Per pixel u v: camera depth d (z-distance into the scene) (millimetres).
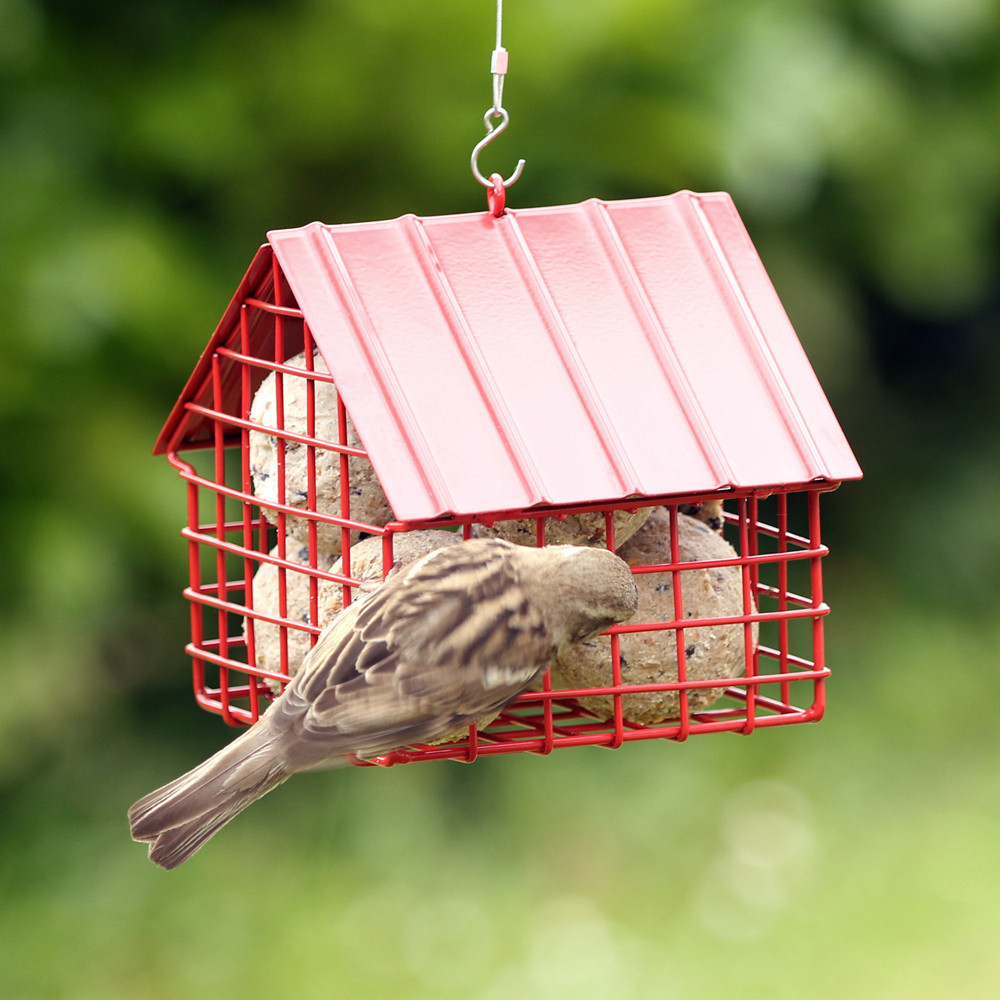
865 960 11242
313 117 11906
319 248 6203
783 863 12555
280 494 6332
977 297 15508
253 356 7000
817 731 14328
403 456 5652
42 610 11422
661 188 12562
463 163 12133
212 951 11555
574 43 11812
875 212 13969
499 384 5953
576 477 5750
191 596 6867
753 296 6531
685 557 6312
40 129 11680
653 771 13625
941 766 13906
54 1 11836
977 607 15680
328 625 5938
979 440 16125
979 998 10773
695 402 6109
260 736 5492
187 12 11969
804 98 12586
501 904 12109
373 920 11812
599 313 6312
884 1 13477
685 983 11023
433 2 11562
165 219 11945
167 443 7254
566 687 6363
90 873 12391
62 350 11047
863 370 15836
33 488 11312
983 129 14289
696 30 12336
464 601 5477
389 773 13273
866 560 15836
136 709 13328
